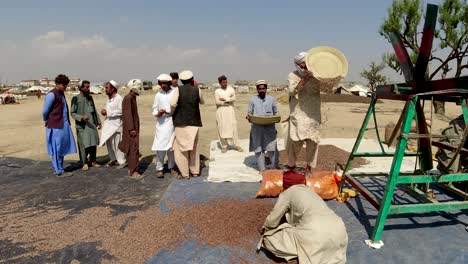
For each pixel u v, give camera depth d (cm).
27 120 1967
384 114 2064
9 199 576
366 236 419
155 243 411
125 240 423
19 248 411
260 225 449
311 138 578
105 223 474
